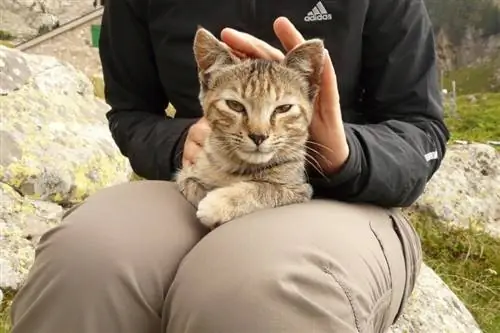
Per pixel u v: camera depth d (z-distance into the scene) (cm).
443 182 150
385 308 55
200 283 46
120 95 78
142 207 56
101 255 49
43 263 50
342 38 68
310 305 45
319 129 60
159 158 70
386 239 58
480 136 230
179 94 74
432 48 70
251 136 63
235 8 71
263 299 44
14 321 52
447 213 143
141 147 71
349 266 49
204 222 58
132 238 51
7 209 107
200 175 65
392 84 69
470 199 149
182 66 72
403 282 60
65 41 375
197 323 45
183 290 47
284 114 64
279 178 65
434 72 70
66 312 48
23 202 110
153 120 75
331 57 68
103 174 123
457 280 122
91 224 52
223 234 50
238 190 62
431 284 98
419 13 70
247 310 44
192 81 73
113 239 51
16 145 116
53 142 122
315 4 68
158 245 52
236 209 60
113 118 78
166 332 48
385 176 60
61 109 132
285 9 69
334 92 58
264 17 70
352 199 61
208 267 47
